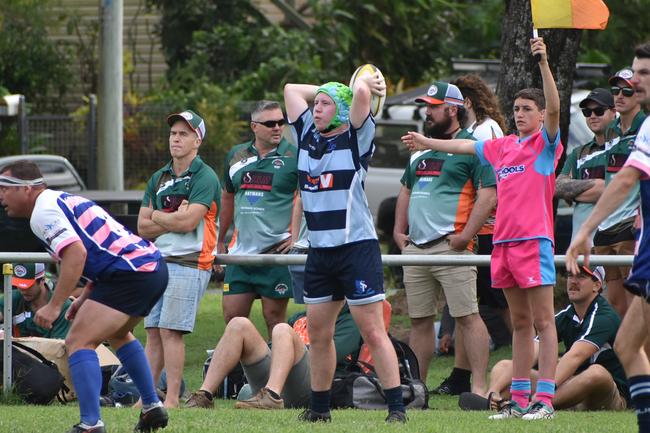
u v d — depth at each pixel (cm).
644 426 2145
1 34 9931
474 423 2561
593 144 3678
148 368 2433
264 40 9762
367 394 3120
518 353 2798
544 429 2467
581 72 6369
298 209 3681
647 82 2141
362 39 10131
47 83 10119
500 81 4616
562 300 4422
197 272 3178
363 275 2484
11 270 3231
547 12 2681
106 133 6775
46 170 6756
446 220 3397
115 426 2508
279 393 2966
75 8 10669
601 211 2084
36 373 3206
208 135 8112
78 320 2355
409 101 7062
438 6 10250
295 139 2573
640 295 2092
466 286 3347
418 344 3469
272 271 3638
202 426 2480
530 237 2700
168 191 3209
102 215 2389
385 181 6781
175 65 10125
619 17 8881
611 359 3191
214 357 3092
